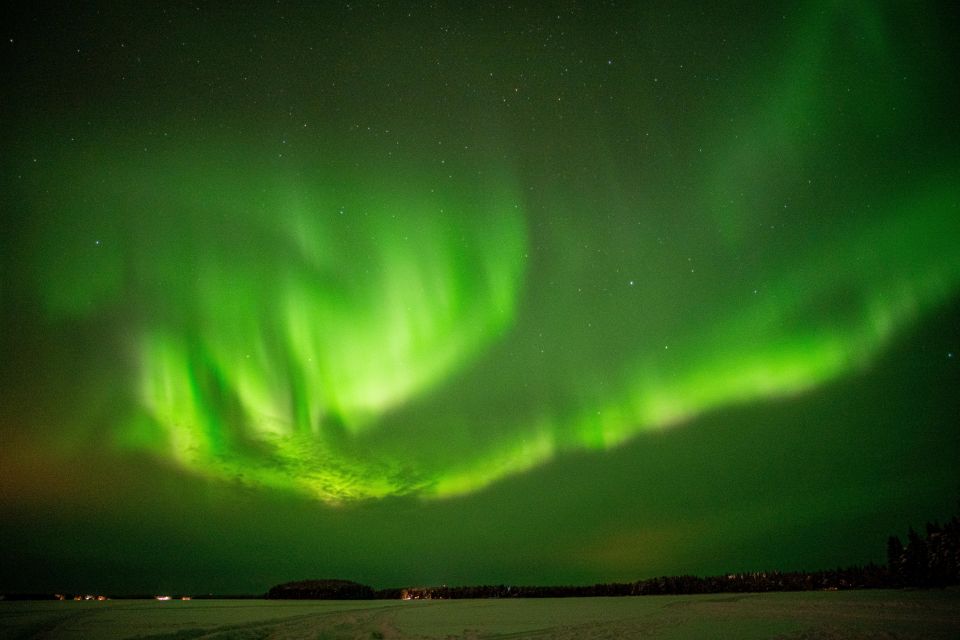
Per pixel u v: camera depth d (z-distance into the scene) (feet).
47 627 43.27
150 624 44.52
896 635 30.25
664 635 33.55
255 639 37.04
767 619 39.06
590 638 33.71
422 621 44.80
